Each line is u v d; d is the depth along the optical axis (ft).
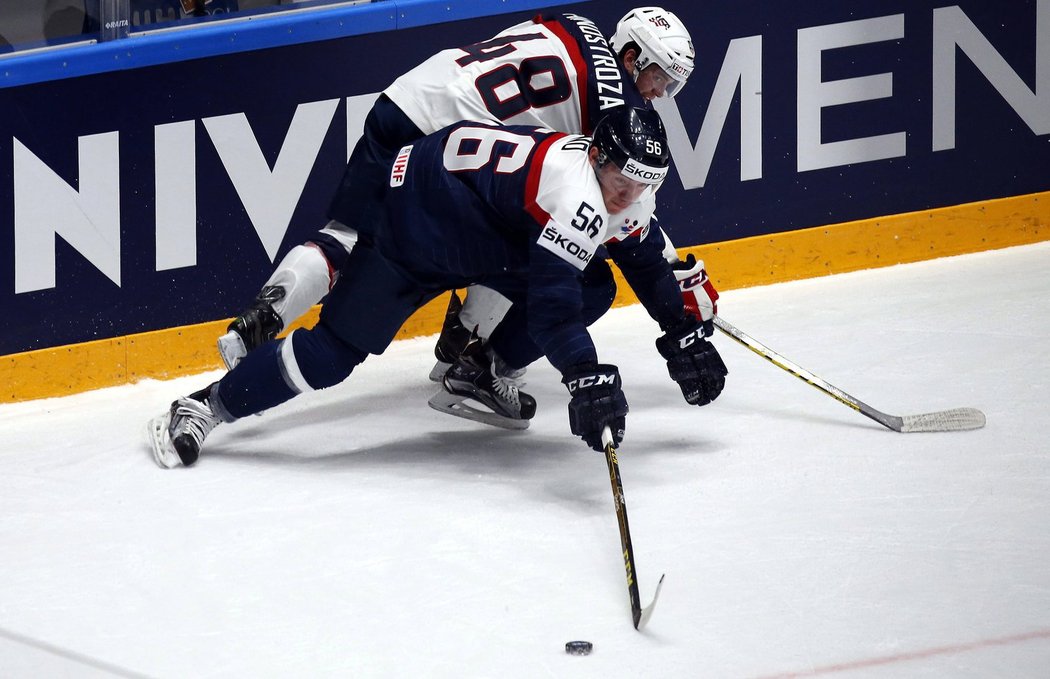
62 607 42.24
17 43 62.75
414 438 56.80
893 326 69.21
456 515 48.37
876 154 79.05
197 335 66.95
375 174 57.57
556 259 47.06
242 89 65.67
